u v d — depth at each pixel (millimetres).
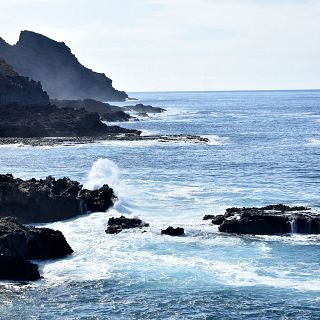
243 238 62594
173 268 53906
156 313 45406
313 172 107750
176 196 83375
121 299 47750
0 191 69062
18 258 52000
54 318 44531
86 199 73375
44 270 53625
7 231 54688
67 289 49562
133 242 60812
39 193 70062
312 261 55906
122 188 87188
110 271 53250
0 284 50531
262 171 108875
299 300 47469
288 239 62406
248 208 71500
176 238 62281
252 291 49125
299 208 71688
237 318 44562
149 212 74000
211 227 66438
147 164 116250
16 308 46094
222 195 84625
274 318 44562
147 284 50500
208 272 52969
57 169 108750
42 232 57219
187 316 44906
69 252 57781
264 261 55812
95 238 62469
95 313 45375
